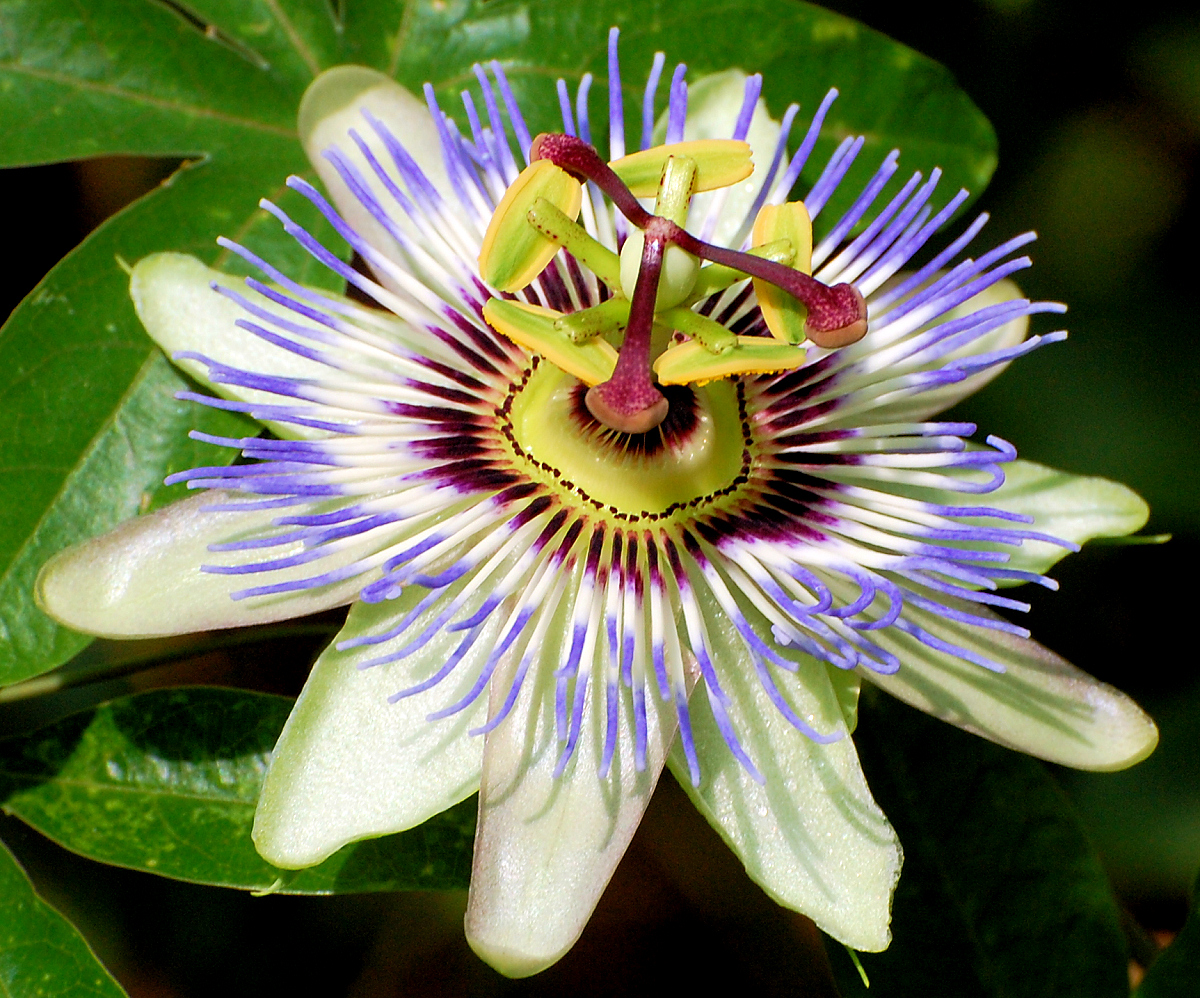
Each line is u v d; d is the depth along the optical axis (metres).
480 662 0.24
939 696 0.24
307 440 0.24
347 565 0.24
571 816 0.23
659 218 0.24
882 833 0.23
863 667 0.23
